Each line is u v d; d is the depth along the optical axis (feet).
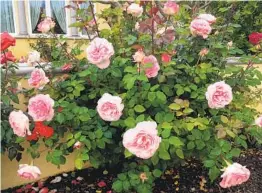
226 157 5.07
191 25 5.91
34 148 5.56
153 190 6.24
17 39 14.51
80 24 6.27
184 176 6.82
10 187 5.98
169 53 5.90
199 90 5.81
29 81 5.43
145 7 6.21
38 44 10.56
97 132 5.55
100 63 5.43
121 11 6.64
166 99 5.88
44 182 6.28
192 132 5.38
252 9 10.30
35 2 15.11
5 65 5.45
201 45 6.46
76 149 5.64
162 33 5.78
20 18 14.66
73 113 5.57
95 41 5.45
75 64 6.37
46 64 6.28
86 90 6.36
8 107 5.44
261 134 5.46
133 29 6.79
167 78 6.00
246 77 6.44
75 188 6.11
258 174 7.06
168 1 5.74
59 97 6.04
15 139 5.47
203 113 5.90
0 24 14.46
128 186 5.24
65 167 6.70
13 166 5.97
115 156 6.25
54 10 15.21
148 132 4.38
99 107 5.07
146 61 5.37
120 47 6.35
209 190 6.30
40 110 4.97
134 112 5.54
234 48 6.84
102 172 6.77
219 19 7.38
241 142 5.35
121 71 5.99
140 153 4.38
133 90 5.57
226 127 5.35
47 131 5.21
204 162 5.15
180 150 5.09
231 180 4.49
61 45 6.70
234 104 5.93
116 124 5.41
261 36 6.55
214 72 6.34
